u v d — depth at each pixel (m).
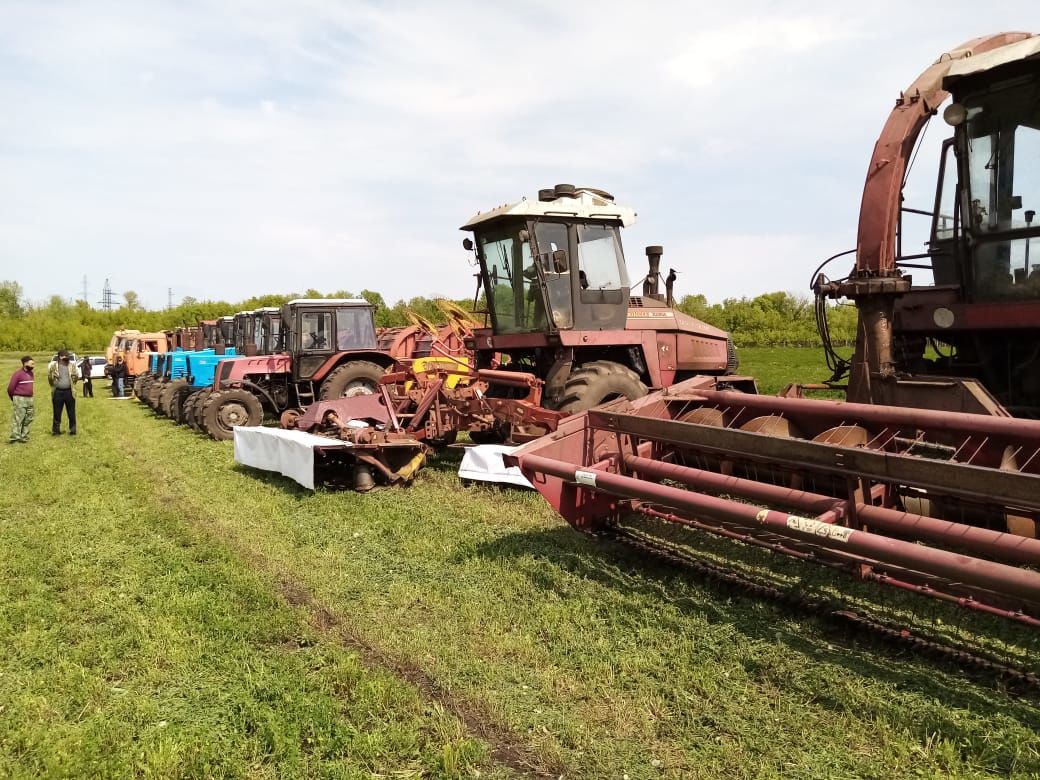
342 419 8.69
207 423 12.02
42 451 10.91
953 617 3.86
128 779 2.66
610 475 4.23
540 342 8.34
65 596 4.55
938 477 3.08
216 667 3.53
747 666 3.43
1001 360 5.31
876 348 4.81
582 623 3.93
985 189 4.96
